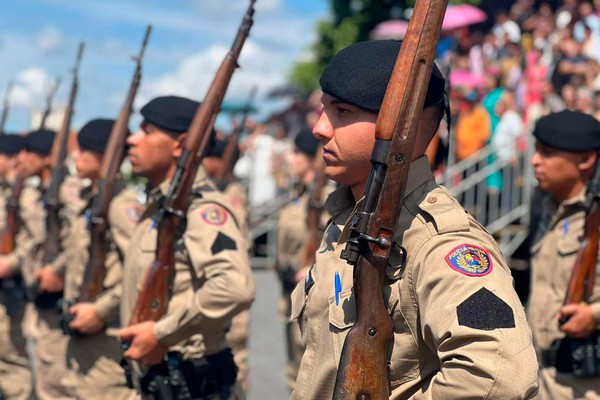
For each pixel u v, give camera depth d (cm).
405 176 190
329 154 208
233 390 359
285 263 714
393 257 195
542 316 400
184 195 349
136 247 365
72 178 622
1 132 905
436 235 191
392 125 189
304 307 217
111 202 450
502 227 855
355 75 200
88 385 454
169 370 347
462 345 176
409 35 192
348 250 192
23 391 682
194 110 386
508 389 170
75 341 455
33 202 714
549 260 403
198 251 339
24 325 688
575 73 891
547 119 404
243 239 352
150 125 384
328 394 205
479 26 1275
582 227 391
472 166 905
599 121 403
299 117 1727
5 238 712
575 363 376
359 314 192
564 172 399
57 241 612
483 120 912
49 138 723
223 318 335
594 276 376
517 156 857
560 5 1095
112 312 448
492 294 179
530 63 972
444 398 176
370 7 2019
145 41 450
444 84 206
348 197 220
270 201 1262
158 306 349
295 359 642
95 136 513
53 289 596
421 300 188
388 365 194
